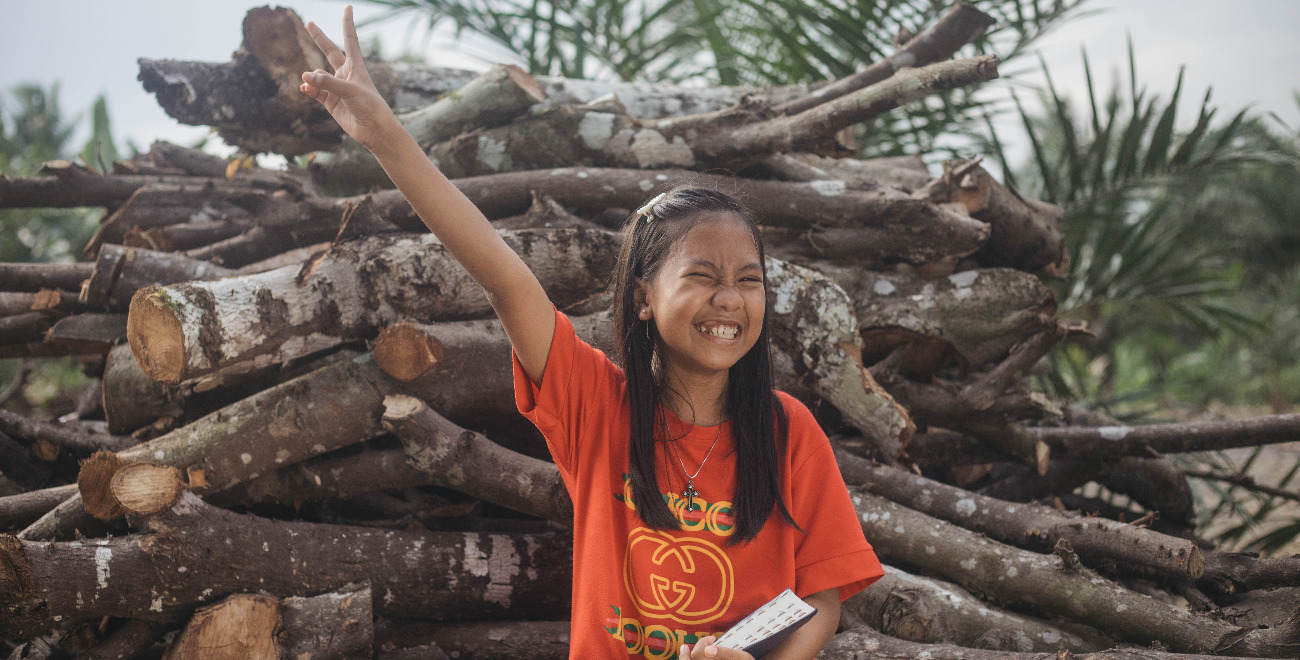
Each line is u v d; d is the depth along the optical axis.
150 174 3.71
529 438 2.83
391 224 2.76
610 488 1.53
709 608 1.48
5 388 7.70
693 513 1.51
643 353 1.56
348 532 2.36
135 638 2.21
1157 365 14.59
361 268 2.55
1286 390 12.99
